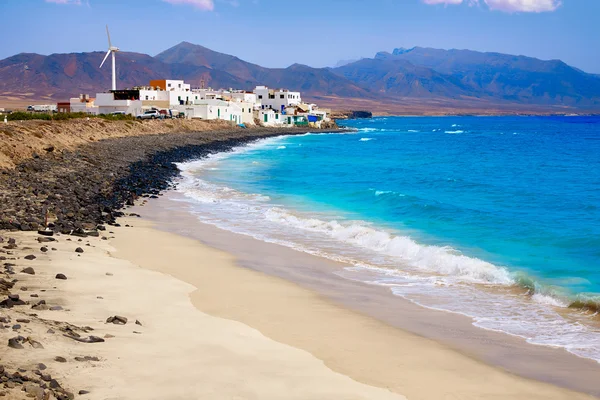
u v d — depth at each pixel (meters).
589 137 153.25
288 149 97.00
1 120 74.19
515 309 16.67
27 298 14.02
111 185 40.06
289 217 31.88
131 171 49.62
